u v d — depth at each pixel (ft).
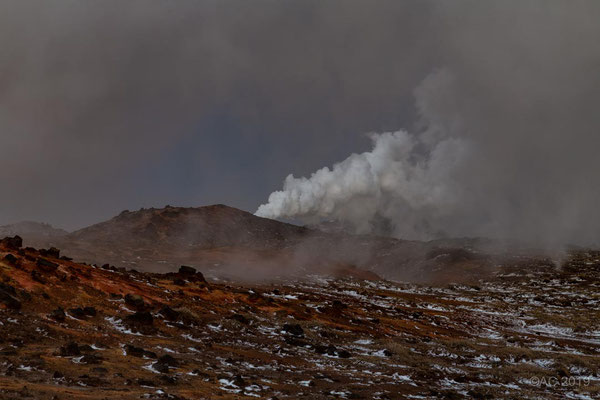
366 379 86.07
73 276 111.55
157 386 55.42
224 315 125.08
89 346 68.90
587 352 174.50
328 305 199.93
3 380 46.73
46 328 73.51
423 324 206.28
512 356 131.23
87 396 45.52
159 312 104.68
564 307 305.12
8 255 103.19
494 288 407.44
